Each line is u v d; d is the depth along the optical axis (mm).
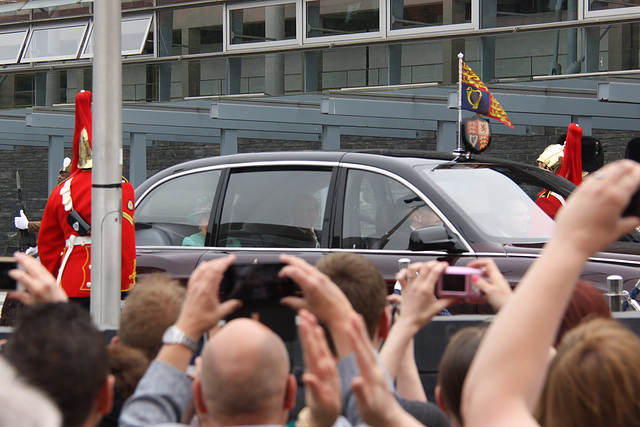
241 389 2201
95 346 2217
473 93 8133
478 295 2871
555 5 15336
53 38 22812
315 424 2072
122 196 6387
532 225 6371
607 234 1508
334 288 2404
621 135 19656
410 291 2932
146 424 2568
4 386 1462
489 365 1539
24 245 17922
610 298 5117
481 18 16156
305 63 18438
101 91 5816
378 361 2576
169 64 20375
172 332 2678
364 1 17891
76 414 2150
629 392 1939
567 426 1994
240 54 19391
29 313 2281
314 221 6656
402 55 17062
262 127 21141
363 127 21234
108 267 5816
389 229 6383
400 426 1966
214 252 6852
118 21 5840
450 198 6320
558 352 2100
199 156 28047
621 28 14695
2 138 26234
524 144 21406
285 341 2910
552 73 15328
